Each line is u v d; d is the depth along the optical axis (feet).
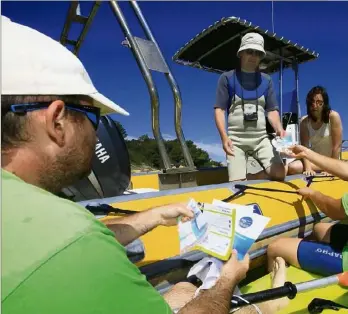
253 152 10.49
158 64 8.84
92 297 1.99
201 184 12.50
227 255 3.92
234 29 12.78
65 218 2.14
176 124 9.64
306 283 4.85
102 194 6.69
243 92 10.11
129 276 2.25
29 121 2.39
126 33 8.24
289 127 13.42
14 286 1.82
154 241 5.33
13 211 2.08
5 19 2.66
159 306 2.41
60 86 2.51
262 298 4.26
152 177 14.94
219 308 3.16
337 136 11.85
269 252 6.97
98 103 2.92
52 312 1.85
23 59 2.41
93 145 2.95
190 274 4.22
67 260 1.96
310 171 10.95
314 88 12.17
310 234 8.04
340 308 4.90
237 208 4.45
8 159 2.38
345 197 6.84
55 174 2.61
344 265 5.82
